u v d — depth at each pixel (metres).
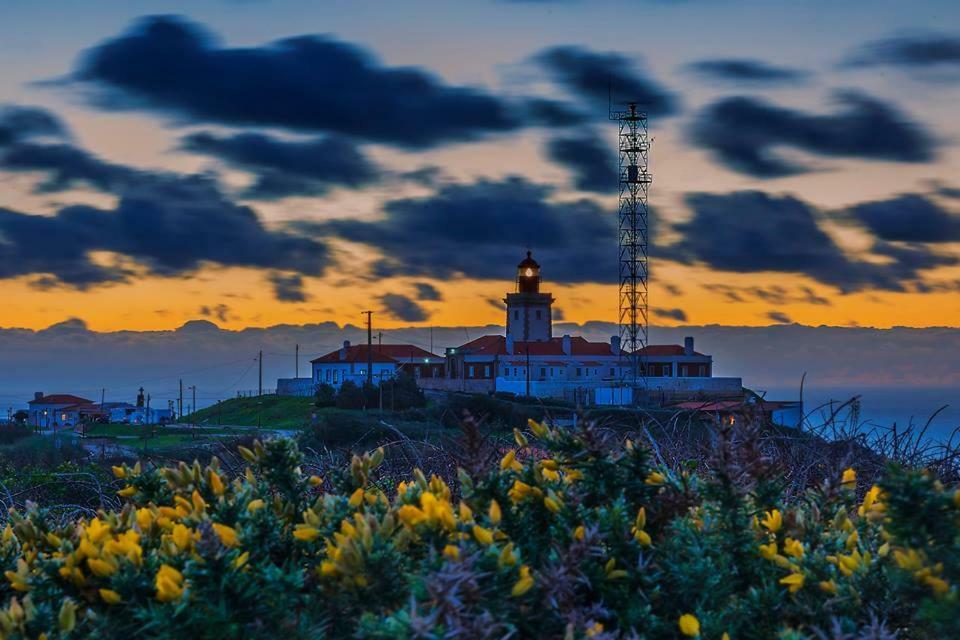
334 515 6.68
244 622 5.31
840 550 6.39
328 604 5.58
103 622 5.47
